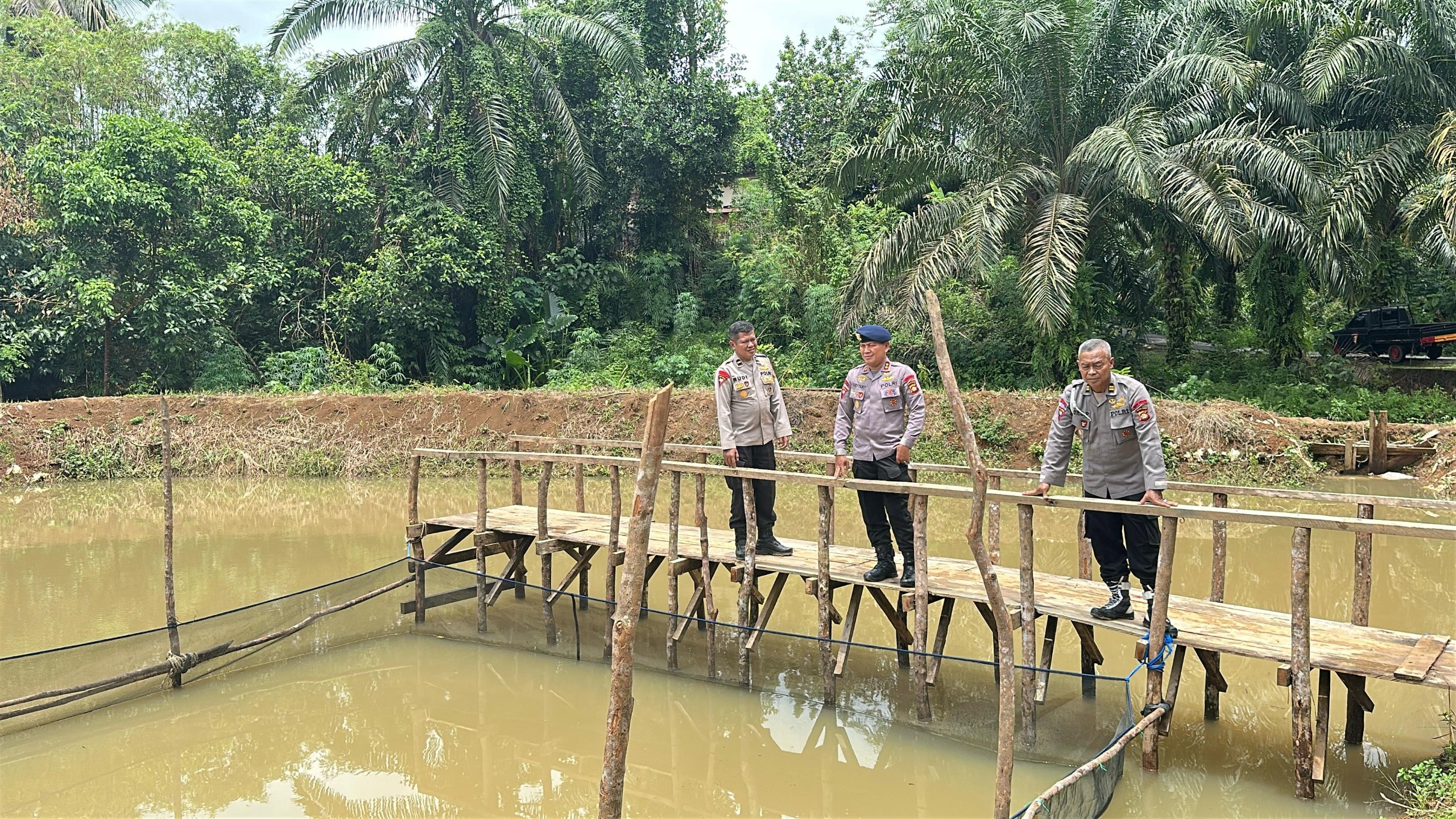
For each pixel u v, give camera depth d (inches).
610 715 100.6
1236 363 703.7
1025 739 205.5
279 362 749.3
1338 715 219.3
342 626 287.0
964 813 183.8
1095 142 583.2
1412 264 814.5
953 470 264.1
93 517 489.7
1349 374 666.2
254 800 199.3
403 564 305.9
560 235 965.8
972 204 622.8
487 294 834.8
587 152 893.8
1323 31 610.2
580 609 282.7
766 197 904.3
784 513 466.6
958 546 388.2
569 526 305.0
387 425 641.0
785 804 192.4
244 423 634.8
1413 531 162.2
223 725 237.5
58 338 666.8
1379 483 502.3
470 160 818.2
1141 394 196.7
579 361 813.2
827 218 820.6
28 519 486.0
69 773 212.2
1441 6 583.8
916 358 724.7
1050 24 590.2
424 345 829.8
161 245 703.1
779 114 1051.9
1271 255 657.6
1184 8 644.7
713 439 621.6
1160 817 174.4
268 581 360.2
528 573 358.3
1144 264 742.5
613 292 921.5
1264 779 186.9
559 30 824.9
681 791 199.5
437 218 803.4
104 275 676.7
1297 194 584.1
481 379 838.5
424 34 802.8
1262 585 319.9
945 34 616.7
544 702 250.1
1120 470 202.8
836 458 236.2
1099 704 203.2
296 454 621.0
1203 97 618.2
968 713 217.6
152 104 796.0
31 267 691.4
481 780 208.4
